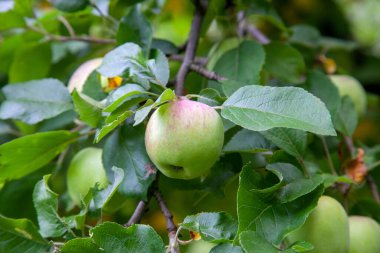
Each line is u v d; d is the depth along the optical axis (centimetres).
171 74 111
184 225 90
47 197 95
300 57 113
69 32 124
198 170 90
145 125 100
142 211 97
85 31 126
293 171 94
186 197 112
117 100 91
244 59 109
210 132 89
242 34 126
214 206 108
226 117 90
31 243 95
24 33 123
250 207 90
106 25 121
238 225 88
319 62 130
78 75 108
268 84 116
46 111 106
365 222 103
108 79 103
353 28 178
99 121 97
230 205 108
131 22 106
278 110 89
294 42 130
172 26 135
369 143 148
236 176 101
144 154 98
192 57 106
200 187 101
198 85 110
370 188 114
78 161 105
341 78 124
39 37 123
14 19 120
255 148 99
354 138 147
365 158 116
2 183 105
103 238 89
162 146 89
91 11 123
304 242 88
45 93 107
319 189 92
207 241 89
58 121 118
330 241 94
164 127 89
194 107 90
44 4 148
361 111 123
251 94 90
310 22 162
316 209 95
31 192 115
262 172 102
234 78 108
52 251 95
